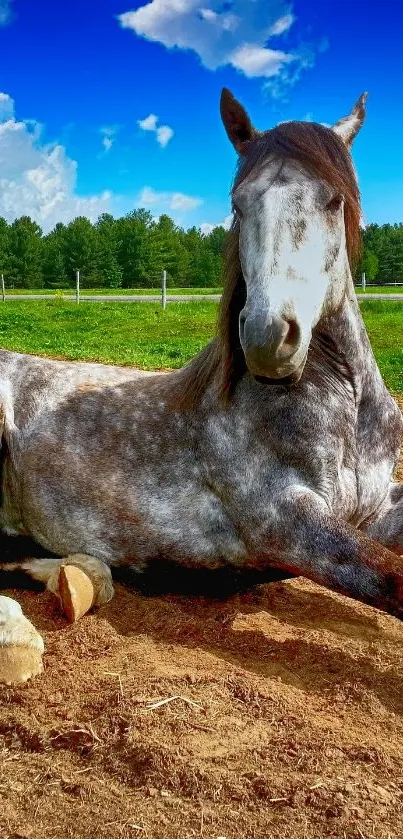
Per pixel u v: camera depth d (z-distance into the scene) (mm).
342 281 3084
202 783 2129
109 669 2797
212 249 93688
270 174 2869
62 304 31719
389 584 2779
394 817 2010
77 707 2545
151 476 3572
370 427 3408
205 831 1977
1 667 2738
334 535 2947
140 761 2219
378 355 14562
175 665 2818
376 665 2871
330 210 2902
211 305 28859
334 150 2973
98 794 2123
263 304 2627
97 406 3871
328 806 2035
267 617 3371
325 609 3504
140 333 18859
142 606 3475
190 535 3477
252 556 3363
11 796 2143
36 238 82250
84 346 15562
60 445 3793
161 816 2033
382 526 3527
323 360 3232
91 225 85875
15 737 2420
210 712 2475
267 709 2516
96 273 82438
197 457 3482
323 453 3162
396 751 2311
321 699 2641
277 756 2256
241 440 3303
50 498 3750
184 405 3547
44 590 3619
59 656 2939
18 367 4164
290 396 3186
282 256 2705
